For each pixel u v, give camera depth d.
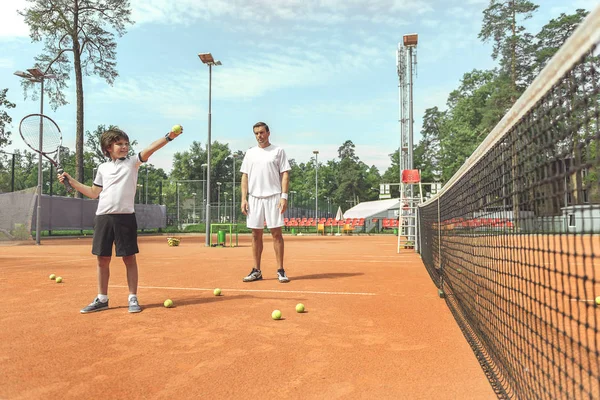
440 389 2.41
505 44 33.94
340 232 39.75
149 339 3.40
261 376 2.62
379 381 2.54
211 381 2.54
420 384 2.49
